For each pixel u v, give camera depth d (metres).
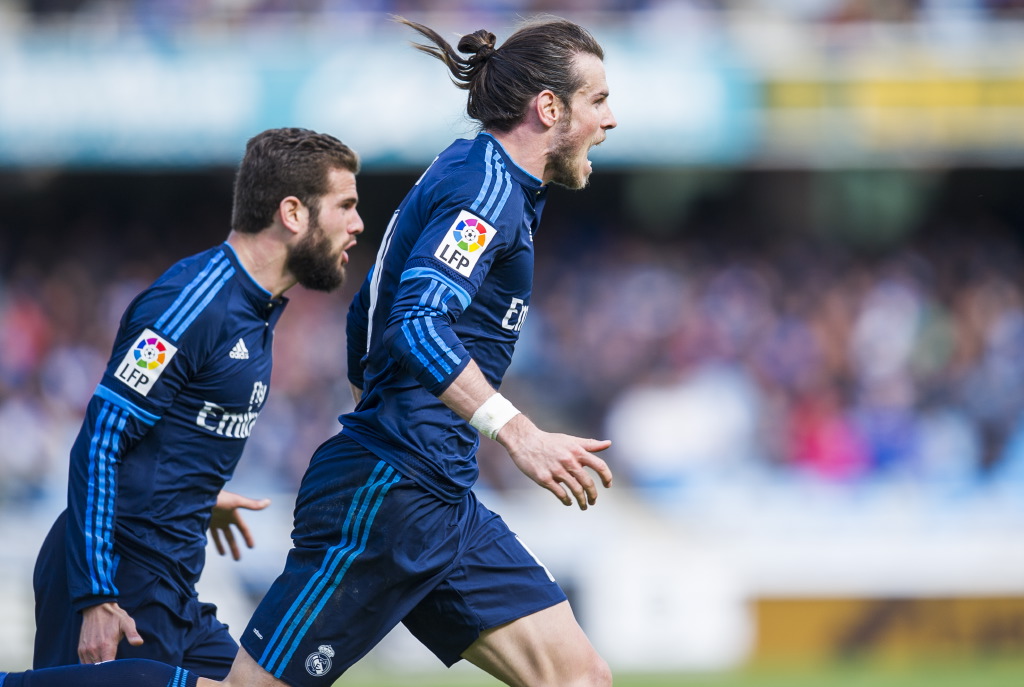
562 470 10.49
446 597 11.67
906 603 33.25
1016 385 40.41
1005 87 41.97
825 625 33.12
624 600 33.19
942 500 34.28
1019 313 44.84
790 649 33.03
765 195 51.53
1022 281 47.47
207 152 41.31
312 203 13.05
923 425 38.62
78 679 11.20
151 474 12.60
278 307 13.41
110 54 41.22
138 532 12.56
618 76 42.06
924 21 42.34
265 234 13.05
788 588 33.25
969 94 42.03
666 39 42.16
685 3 42.91
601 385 41.16
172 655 12.77
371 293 12.12
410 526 11.41
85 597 11.87
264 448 38.09
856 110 42.00
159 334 12.36
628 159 43.44
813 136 42.03
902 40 42.12
